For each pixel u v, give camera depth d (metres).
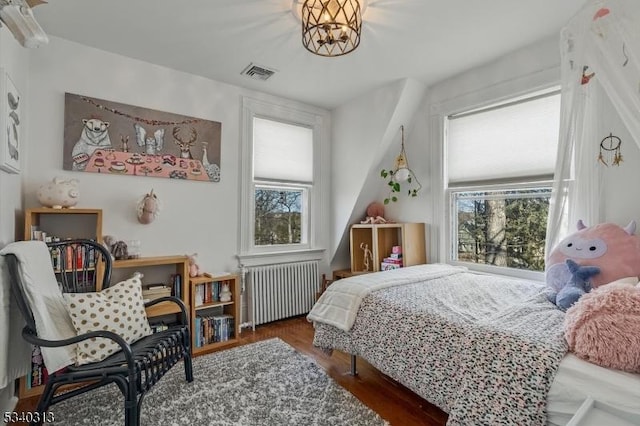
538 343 1.26
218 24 2.12
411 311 1.74
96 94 2.41
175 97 2.76
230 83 3.04
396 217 3.44
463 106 2.81
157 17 2.04
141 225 2.59
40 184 2.20
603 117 1.95
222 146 3.02
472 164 2.81
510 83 2.49
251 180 3.20
